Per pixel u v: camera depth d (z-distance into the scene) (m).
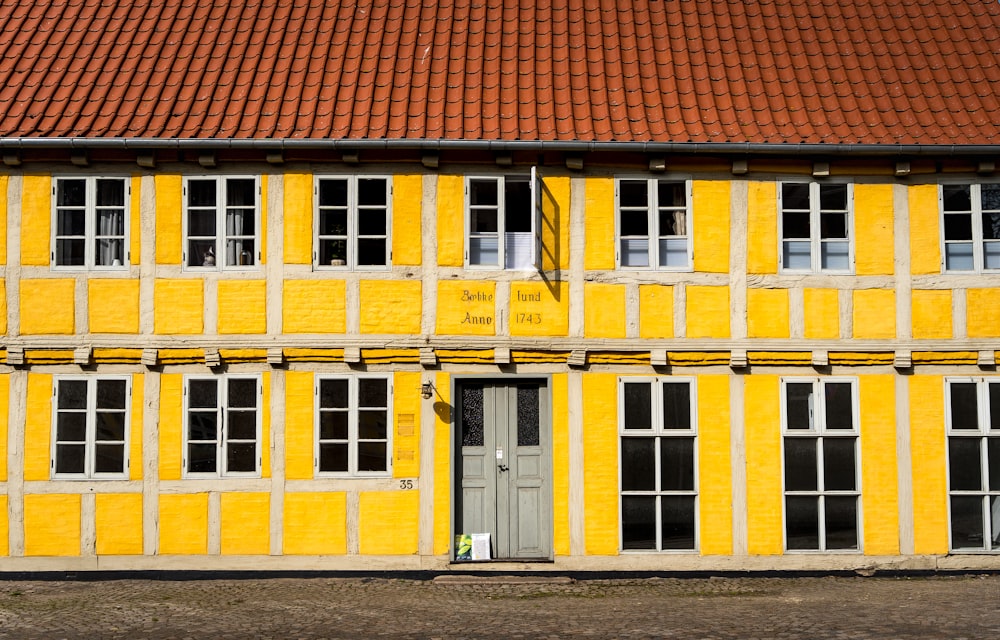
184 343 11.89
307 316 11.95
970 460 12.03
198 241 12.09
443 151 12.02
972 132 12.14
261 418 11.91
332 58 13.28
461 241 12.06
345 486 11.87
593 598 10.55
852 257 12.18
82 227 12.06
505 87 12.84
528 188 12.23
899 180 12.26
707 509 11.94
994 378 12.05
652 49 13.52
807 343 12.05
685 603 10.23
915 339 12.07
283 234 12.02
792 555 11.91
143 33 13.68
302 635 8.82
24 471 11.83
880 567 11.88
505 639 8.61
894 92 12.86
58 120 12.11
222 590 11.01
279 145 11.74
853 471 12.02
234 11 14.13
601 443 11.98
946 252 12.22
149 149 11.88
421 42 13.59
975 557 11.92
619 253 12.12
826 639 8.49
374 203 12.12
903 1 14.40
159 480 11.84
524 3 14.38
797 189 12.29
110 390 11.95
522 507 12.11
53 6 14.18
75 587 11.23
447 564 11.82
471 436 12.17
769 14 14.20
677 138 11.99
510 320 12.02
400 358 11.96
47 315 11.92
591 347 11.99
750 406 12.05
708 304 12.10
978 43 13.61
